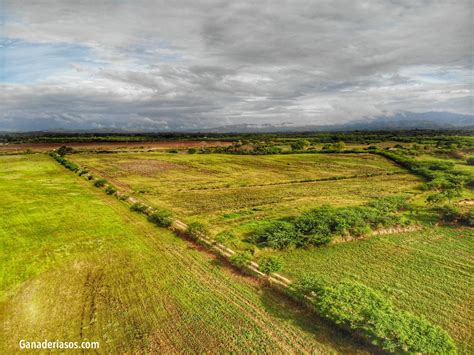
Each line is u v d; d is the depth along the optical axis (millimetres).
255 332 16016
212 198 46438
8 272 22594
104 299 19094
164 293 19766
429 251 26141
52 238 29156
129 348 14930
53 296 19453
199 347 14984
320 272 22531
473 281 21172
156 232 31141
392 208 37125
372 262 24156
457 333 15969
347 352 14523
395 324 14828
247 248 26906
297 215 36719
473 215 32250
